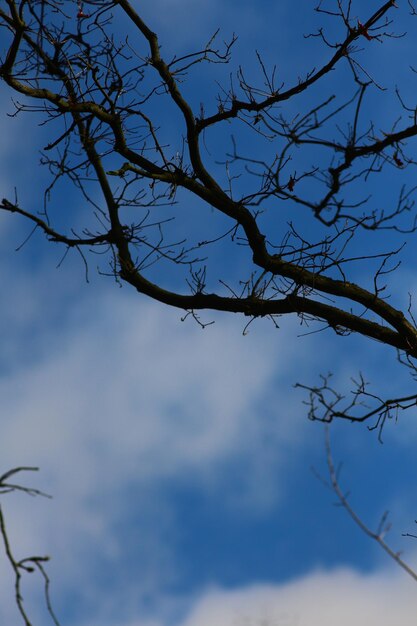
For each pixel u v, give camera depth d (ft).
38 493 12.53
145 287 26.00
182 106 26.66
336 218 17.12
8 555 12.29
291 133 16.93
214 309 26.71
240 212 26.02
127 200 25.00
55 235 24.59
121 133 26.37
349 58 25.50
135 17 26.89
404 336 26.35
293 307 26.50
